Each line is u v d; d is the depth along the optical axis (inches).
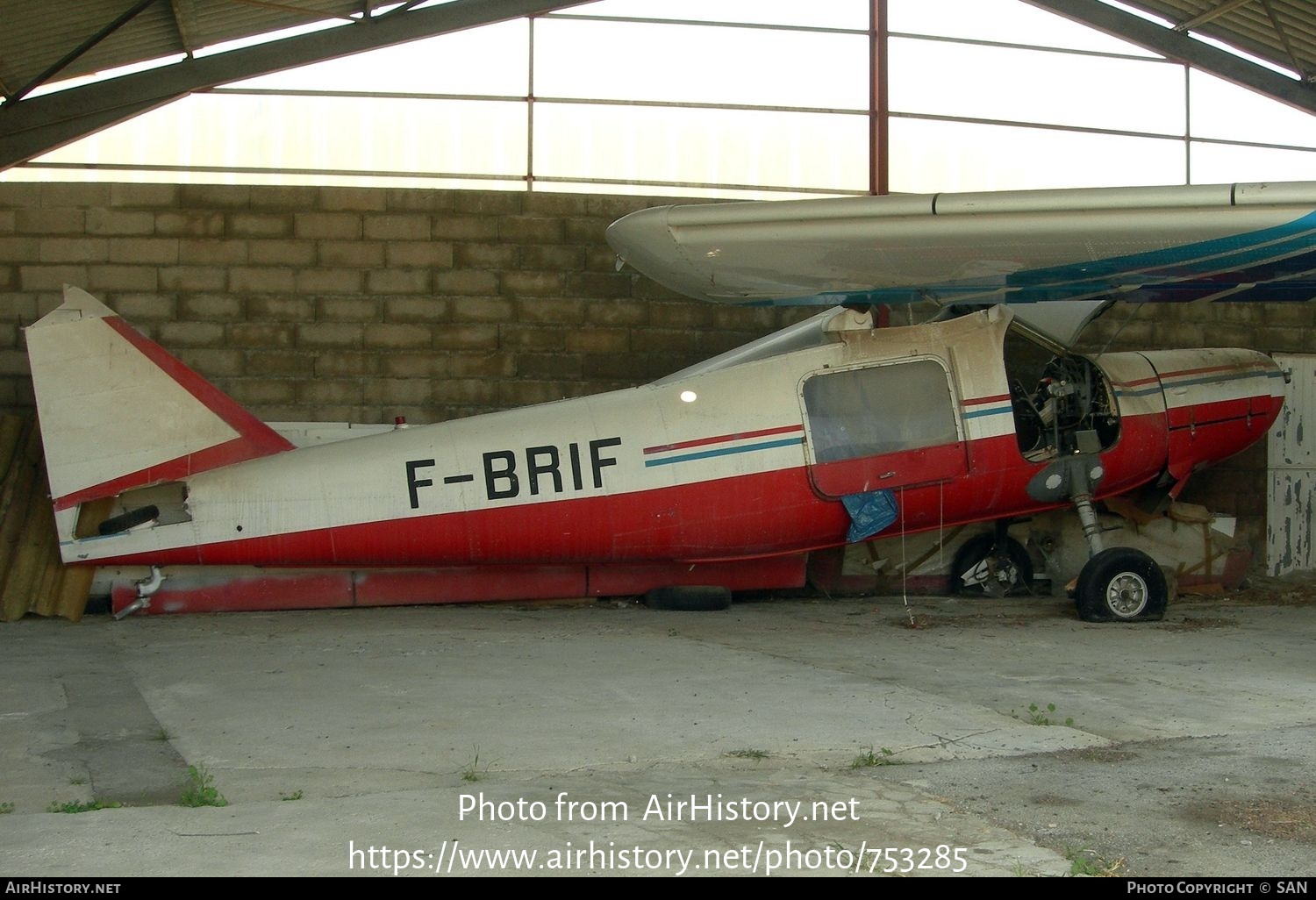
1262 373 374.9
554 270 409.4
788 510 336.8
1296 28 427.5
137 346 313.4
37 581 323.6
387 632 301.7
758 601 384.8
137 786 157.9
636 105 418.0
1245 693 224.2
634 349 412.8
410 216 403.9
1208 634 304.5
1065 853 131.4
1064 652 274.4
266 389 396.5
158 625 314.2
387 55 408.2
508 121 412.8
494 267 406.9
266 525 315.0
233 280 396.2
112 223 392.2
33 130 388.5
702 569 361.4
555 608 354.6
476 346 405.4
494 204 407.2
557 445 328.5
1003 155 436.1
